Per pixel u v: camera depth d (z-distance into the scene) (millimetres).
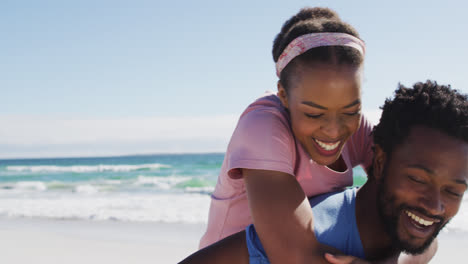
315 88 2031
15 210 12203
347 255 1741
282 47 2229
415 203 1652
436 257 6309
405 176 1661
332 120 2068
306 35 2088
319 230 1818
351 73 2027
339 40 2051
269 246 1817
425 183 1634
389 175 1715
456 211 1682
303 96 2072
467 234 7691
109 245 7473
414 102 1703
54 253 7020
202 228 8820
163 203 13406
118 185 24812
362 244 1806
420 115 1675
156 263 6340
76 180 29734
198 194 17453
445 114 1640
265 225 1843
